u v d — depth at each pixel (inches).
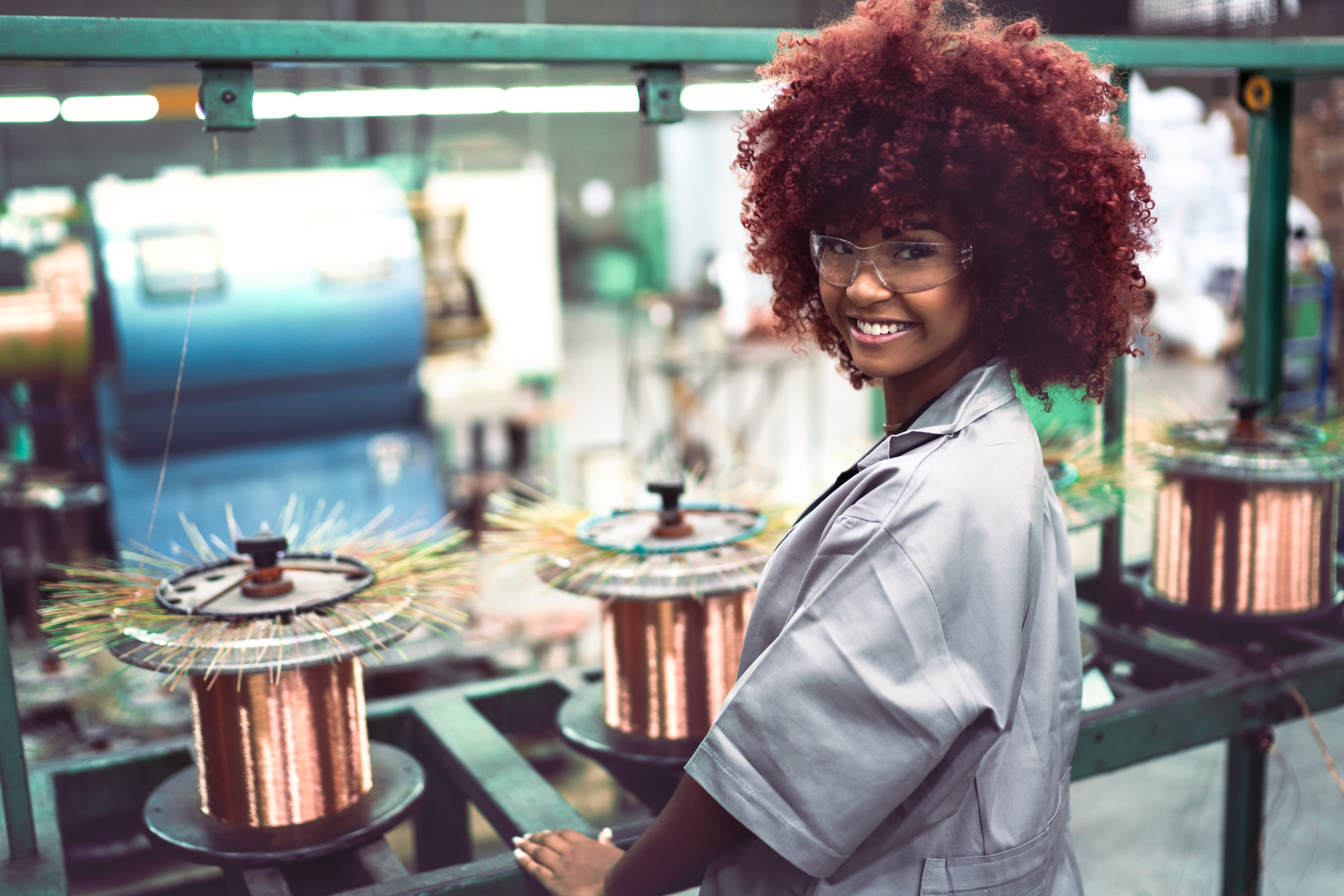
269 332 168.7
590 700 56.1
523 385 212.7
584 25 47.6
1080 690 37.3
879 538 30.6
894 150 31.4
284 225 169.2
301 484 178.1
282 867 46.8
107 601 46.9
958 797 31.9
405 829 96.5
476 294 204.1
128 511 166.1
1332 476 59.7
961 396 33.4
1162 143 158.2
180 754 55.7
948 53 32.9
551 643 131.3
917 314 32.5
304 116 83.5
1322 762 115.8
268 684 43.3
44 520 161.3
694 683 49.1
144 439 165.9
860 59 33.3
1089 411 70.4
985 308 33.4
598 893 37.1
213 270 163.3
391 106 82.6
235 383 168.6
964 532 30.5
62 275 154.9
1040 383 35.7
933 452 31.9
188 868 67.2
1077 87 33.4
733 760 31.6
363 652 43.7
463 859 57.6
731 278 248.8
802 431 288.8
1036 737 33.8
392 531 55.1
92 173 404.5
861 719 30.2
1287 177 72.2
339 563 50.6
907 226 32.0
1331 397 142.7
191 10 306.0
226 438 172.9
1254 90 68.2
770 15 405.7
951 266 32.2
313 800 44.9
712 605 48.6
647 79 50.4
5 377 153.3
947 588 30.2
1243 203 161.3
